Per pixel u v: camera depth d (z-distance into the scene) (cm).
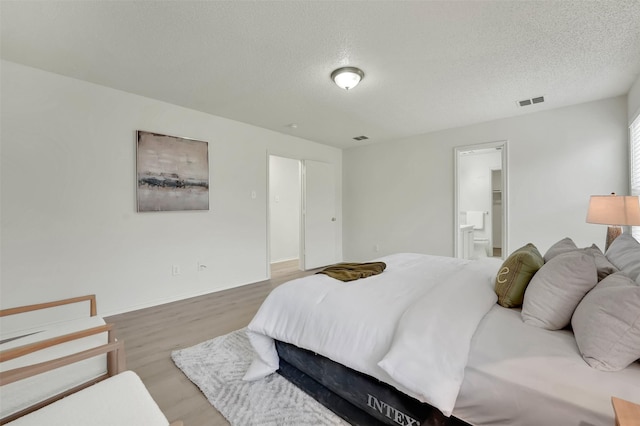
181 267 344
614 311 97
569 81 268
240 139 402
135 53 224
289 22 186
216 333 248
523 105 328
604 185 311
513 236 367
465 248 507
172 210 333
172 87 287
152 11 175
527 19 181
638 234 277
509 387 100
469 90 289
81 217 274
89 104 277
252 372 177
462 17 180
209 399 160
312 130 439
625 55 222
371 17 180
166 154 328
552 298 125
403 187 480
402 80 267
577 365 100
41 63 241
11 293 240
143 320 278
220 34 199
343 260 573
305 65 241
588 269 121
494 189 677
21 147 244
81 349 144
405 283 187
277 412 149
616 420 71
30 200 249
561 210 336
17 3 167
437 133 438
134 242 307
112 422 93
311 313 158
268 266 438
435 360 109
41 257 254
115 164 294
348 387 147
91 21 185
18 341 146
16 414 117
